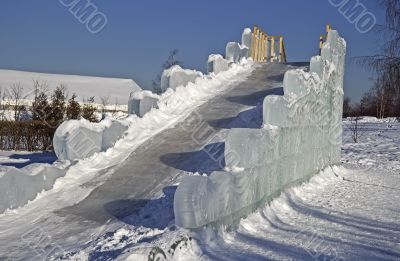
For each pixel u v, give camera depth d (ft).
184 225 22.62
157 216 25.85
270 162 33.09
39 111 79.71
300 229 28.81
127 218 26.12
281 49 74.54
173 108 43.75
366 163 69.26
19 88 98.99
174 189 29.48
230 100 46.57
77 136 33.63
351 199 41.34
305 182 44.57
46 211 27.37
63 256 21.12
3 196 26.68
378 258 23.17
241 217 27.86
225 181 25.27
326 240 26.35
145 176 31.94
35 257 21.21
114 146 36.27
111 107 104.12
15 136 78.43
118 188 30.27
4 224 25.49
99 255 20.68
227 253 22.43
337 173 56.18
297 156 41.06
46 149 77.30
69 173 31.86
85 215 26.78
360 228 29.91
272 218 31.32
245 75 56.49
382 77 64.18
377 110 138.10
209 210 23.58
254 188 29.84
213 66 54.60
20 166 45.78
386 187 49.83
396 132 97.96
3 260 20.90
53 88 108.17
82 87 115.24
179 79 47.21
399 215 35.06
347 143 87.76
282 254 22.89
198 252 22.07
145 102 41.78
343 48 59.67
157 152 35.60
